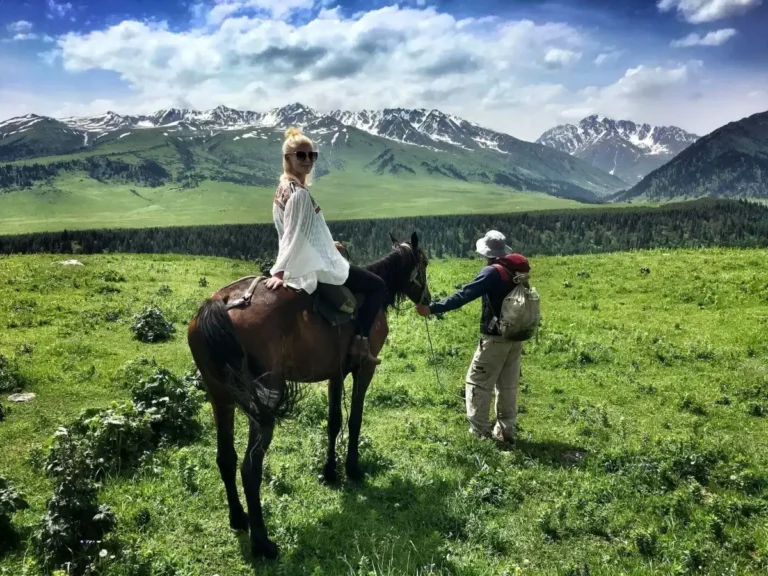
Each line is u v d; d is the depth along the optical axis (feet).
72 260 84.84
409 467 25.50
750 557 18.94
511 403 28.76
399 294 26.32
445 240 634.02
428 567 18.15
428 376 39.55
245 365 18.03
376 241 624.18
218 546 19.45
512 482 23.86
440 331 50.19
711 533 19.98
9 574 17.42
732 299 57.26
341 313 20.67
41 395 33.63
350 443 24.07
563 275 74.02
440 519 21.24
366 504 22.47
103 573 17.19
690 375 39.19
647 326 50.67
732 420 32.07
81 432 25.34
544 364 41.88
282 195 19.51
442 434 29.27
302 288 19.38
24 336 45.21
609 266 77.30
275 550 18.85
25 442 27.27
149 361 39.11
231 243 617.62
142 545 18.88
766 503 21.77
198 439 27.94
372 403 33.94
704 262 75.31
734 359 41.83
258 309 18.94
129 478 23.44
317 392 34.45
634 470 24.91
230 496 19.97
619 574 17.72
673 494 22.89
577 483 24.06
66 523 18.15
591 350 43.80
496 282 26.94
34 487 22.88
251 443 18.33
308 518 21.13
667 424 31.27
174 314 54.85
